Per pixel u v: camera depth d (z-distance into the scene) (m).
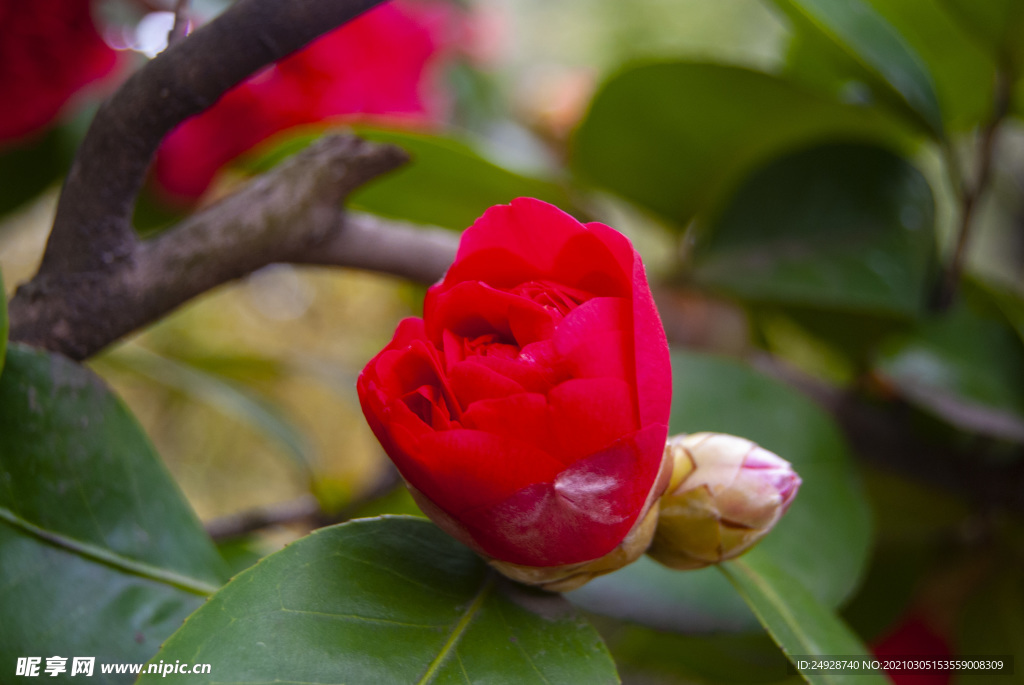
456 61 0.62
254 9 0.28
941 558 0.44
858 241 0.40
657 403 0.26
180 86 0.28
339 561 0.28
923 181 0.40
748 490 0.29
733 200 0.40
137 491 0.30
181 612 0.29
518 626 0.28
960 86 0.40
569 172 0.44
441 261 0.35
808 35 0.39
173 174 0.41
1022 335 0.38
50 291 0.29
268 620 0.27
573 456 0.26
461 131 0.63
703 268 0.40
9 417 0.29
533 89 0.70
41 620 0.28
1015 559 0.42
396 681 0.27
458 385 0.26
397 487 0.47
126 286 0.30
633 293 0.26
